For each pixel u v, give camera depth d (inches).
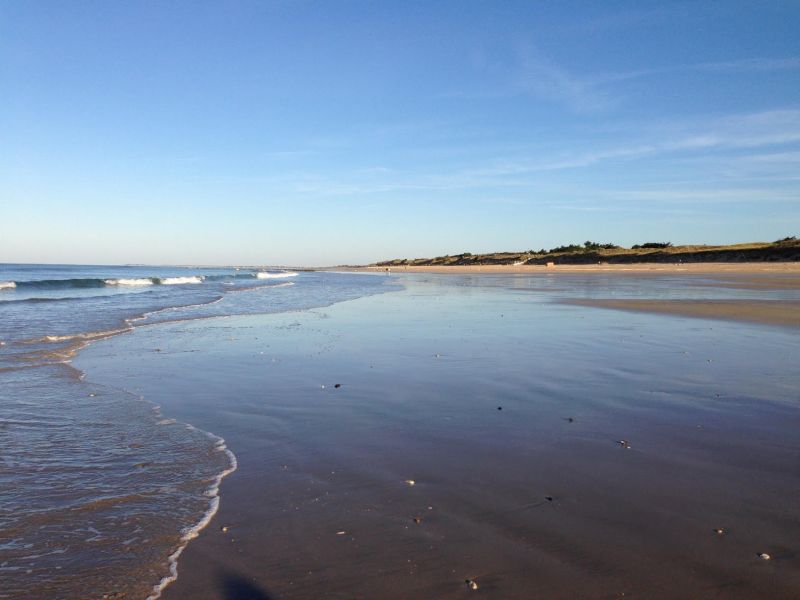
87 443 202.8
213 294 1089.4
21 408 249.9
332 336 477.1
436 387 286.4
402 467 176.4
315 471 174.1
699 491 155.5
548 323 553.9
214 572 117.4
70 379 309.7
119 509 148.0
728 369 322.7
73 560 122.6
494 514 142.6
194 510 147.1
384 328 530.6
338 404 255.6
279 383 299.3
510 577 114.0
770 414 231.3
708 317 588.1
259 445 199.9
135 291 1190.3
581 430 212.5
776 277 1674.5
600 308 709.9
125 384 298.8
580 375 310.5
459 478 166.7
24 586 112.3
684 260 3238.2
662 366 333.1
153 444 201.8
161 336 480.4
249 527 137.2
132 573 117.3
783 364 337.1
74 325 545.3
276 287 1440.7
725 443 195.8
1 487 162.2
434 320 595.2
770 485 159.8
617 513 142.3
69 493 158.2
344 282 1811.0
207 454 190.7
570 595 108.0
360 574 115.6
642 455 184.9
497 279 1905.8
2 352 387.5
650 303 772.0
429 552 124.2
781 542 127.5
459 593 108.7
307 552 125.0
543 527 135.2
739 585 110.9
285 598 107.8
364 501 151.2
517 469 173.3
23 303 808.9
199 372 328.8
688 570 116.0
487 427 218.1
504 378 305.4
